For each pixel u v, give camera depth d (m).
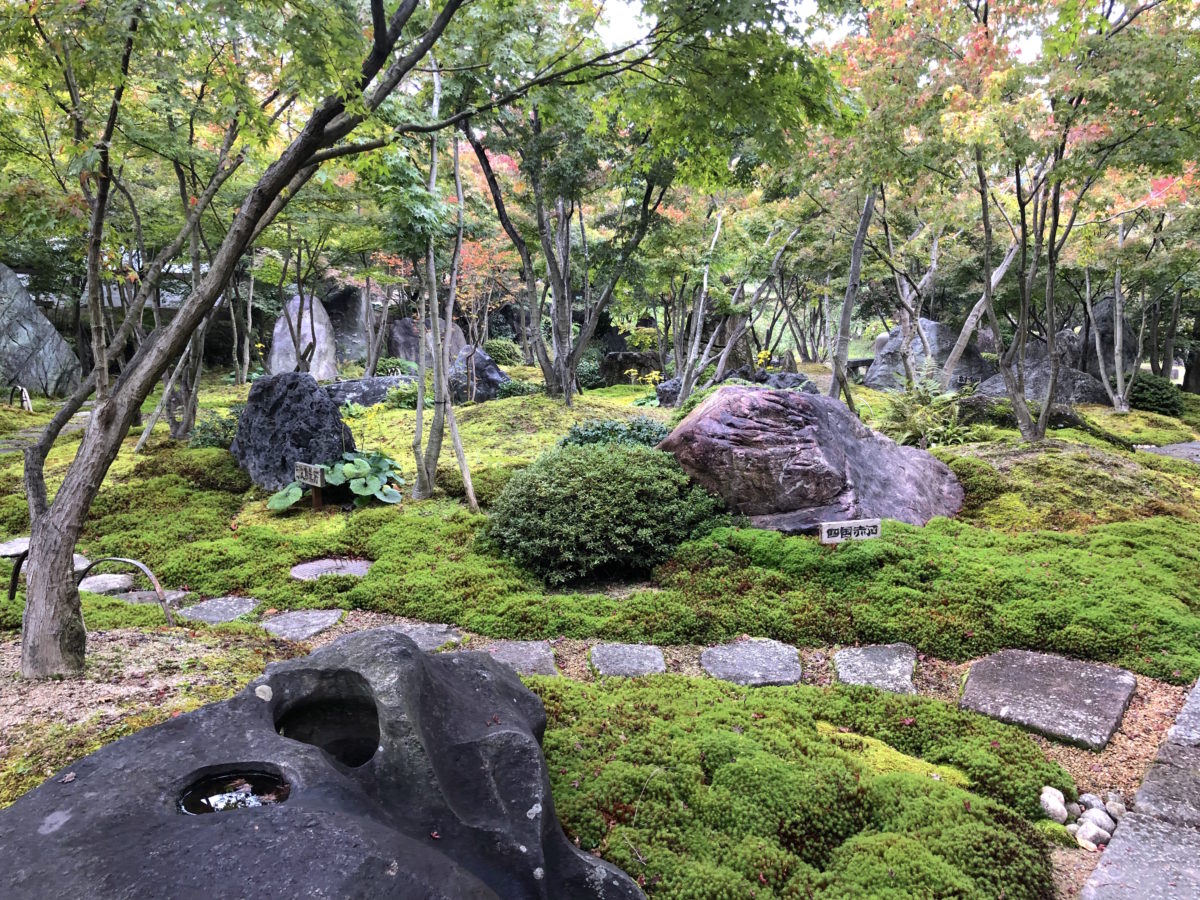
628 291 16.89
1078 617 3.94
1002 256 14.09
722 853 2.21
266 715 2.03
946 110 6.54
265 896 1.35
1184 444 11.52
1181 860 2.18
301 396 7.48
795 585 4.66
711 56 3.45
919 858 2.18
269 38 2.66
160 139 6.74
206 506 7.00
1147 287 14.22
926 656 3.90
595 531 5.16
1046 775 2.71
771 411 5.75
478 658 2.55
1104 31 6.16
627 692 3.33
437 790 1.83
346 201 9.86
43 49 2.80
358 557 5.79
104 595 4.65
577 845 2.22
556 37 6.12
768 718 3.08
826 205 10.20
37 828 1.53
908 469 6.37
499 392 15.18
